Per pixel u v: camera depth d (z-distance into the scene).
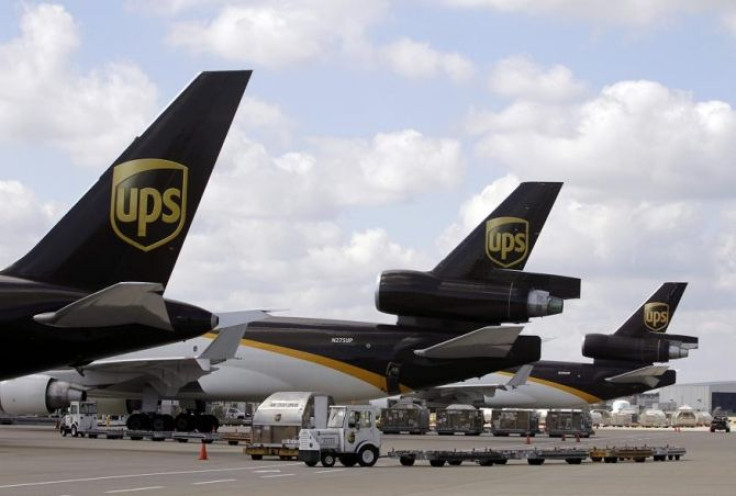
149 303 30.61
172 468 34.84
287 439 43.28
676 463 43.31
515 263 50.56
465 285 50.38
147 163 32.06
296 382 58.00
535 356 51.94
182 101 32.16
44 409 57.03
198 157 32.16
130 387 59.50
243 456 44.19
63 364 33.12
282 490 26.12
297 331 58.31
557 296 49.69
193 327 33.75
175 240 32.19
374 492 25.70
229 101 32.22
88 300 30.31
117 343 32.88
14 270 32.41
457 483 29.34
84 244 32.19
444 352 52.50
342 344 56.88
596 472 35.59
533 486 28.30
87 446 49.72
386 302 50.84
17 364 32.62
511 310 49.62
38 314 31.80
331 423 39.00
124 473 31.98
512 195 51.00
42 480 28.86
